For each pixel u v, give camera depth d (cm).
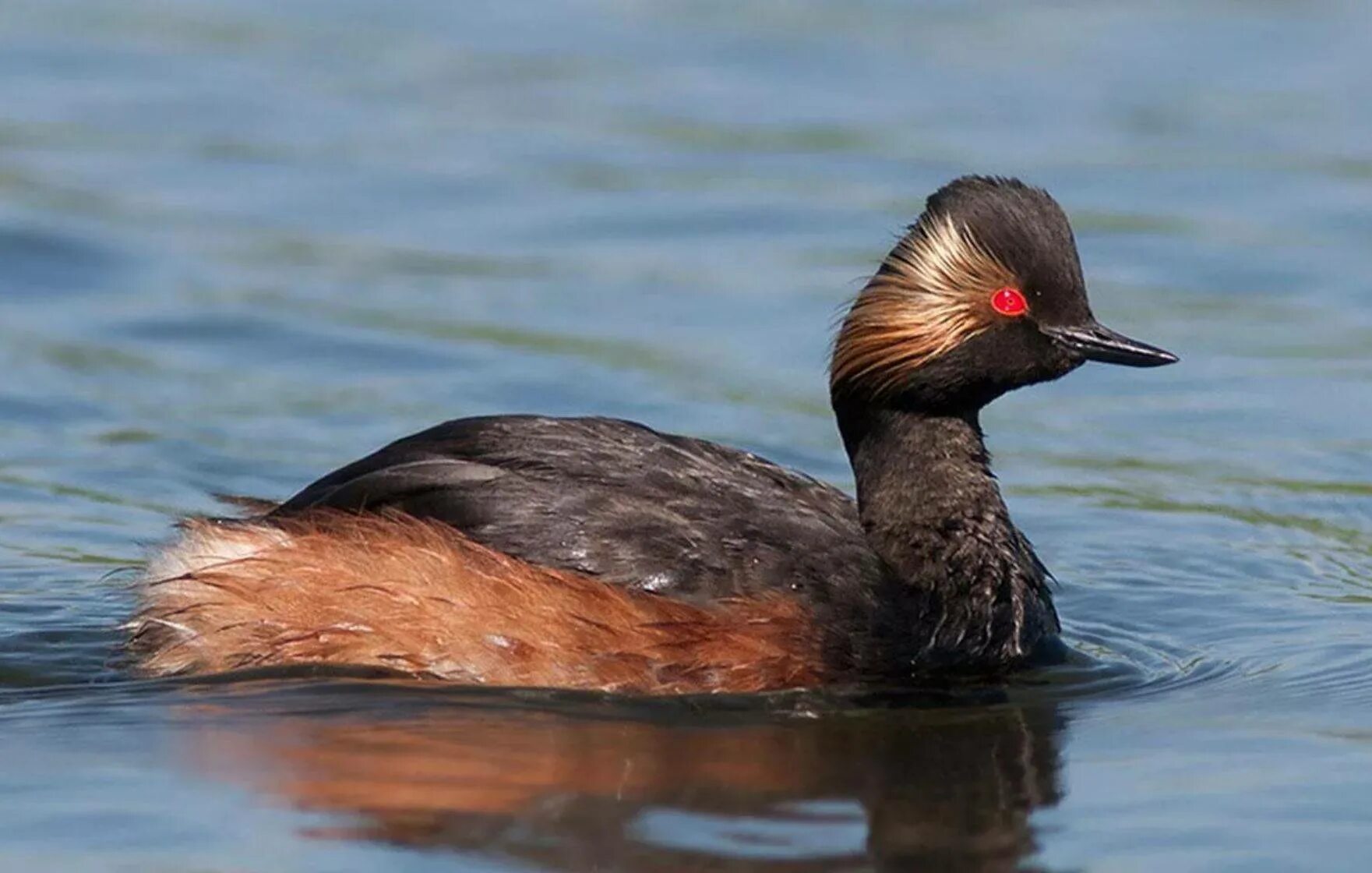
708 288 2158
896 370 1351
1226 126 2598
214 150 2516
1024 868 1037
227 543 1323
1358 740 1213
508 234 2308
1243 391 1938
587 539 1284
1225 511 1697
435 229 2317
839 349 1376
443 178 2452
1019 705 1277
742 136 2580
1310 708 1275
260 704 1243
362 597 1281
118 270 2161
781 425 1838
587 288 2155
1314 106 2658
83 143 2511
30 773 1148
